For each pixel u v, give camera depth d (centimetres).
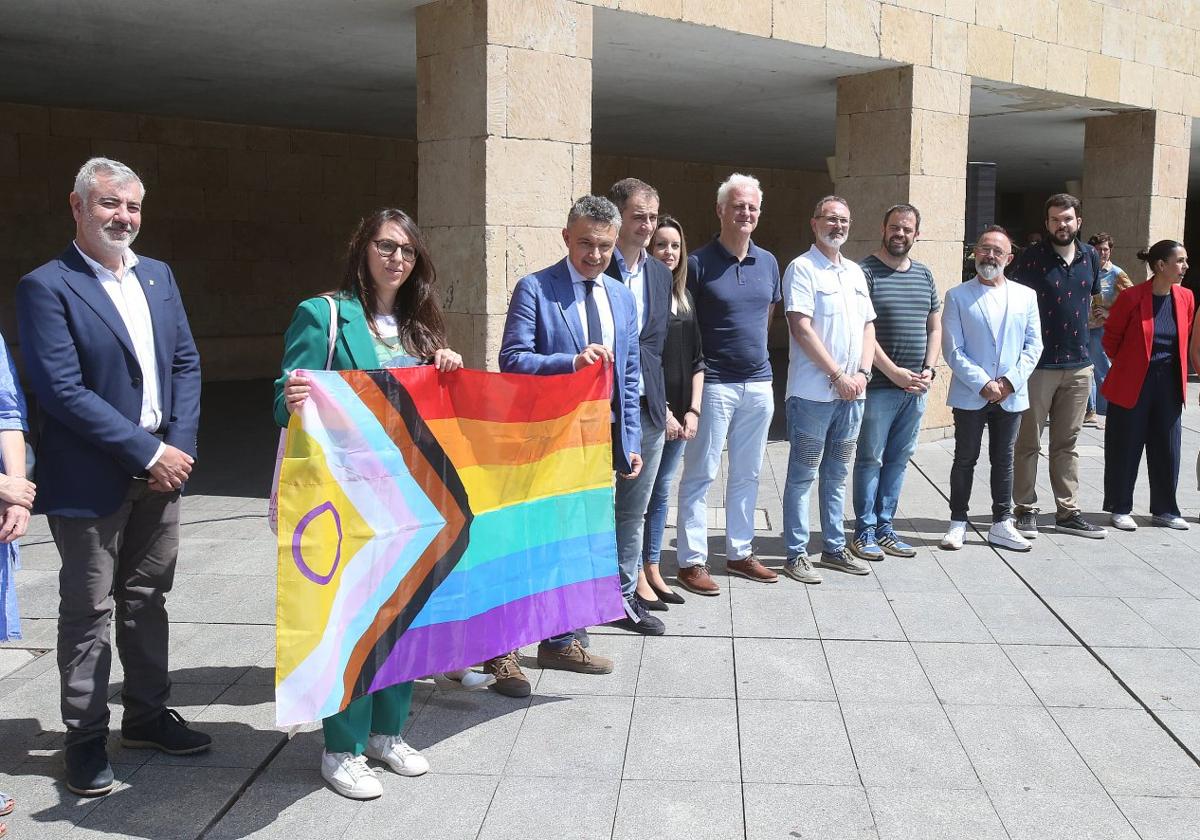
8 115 1312
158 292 370
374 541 355
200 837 328
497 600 403
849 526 710
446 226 750
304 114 1406
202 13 819
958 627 521
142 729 382
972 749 392
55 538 357
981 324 647
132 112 1401
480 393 388
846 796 357
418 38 762
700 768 376
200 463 938
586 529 439
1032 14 1102
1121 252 1330
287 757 383
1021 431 687
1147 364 696
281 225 1570
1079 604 556
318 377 338
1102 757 387
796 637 505
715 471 560
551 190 746
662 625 509
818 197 2288
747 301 548
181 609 535
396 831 334
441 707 427
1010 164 2033
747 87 1128
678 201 2053
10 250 1332
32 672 457
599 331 445
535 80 730
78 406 340
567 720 415
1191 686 451
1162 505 722
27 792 353
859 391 571
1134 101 1245
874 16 952
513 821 340
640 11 786
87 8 805
